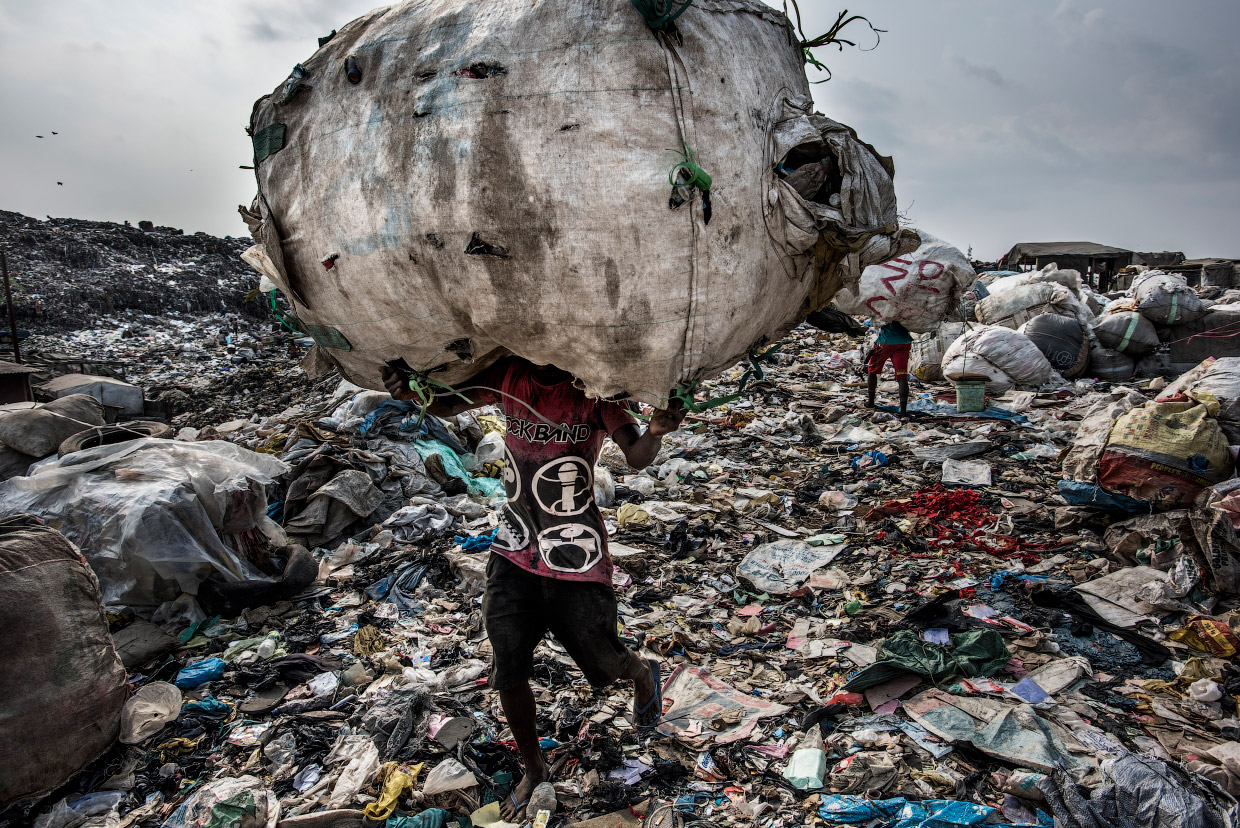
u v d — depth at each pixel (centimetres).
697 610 400
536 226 167
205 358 1528
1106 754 265
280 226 204
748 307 182
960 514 510
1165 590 370
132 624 382
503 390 236
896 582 420
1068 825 231
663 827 241
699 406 200
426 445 605
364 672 346
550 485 231
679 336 174
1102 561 425
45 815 260
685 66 166
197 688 341
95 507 389
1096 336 914
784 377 998
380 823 250
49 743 266
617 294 168
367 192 184
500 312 181
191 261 2273
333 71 196
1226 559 357
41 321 1639
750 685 328
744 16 188
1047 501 528
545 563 231
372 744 288
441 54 178
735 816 246
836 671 333
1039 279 1056
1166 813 232
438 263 180
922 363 958
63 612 279
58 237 2130
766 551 468
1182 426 447
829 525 512
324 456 532
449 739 291
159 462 416
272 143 203
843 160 184
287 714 317
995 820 238
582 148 163
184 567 392
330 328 215
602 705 308
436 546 479
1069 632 359
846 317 265
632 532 507
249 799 254
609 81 163
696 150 164
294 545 454
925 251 711
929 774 261
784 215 181
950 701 299
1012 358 859
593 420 233
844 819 241
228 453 444
